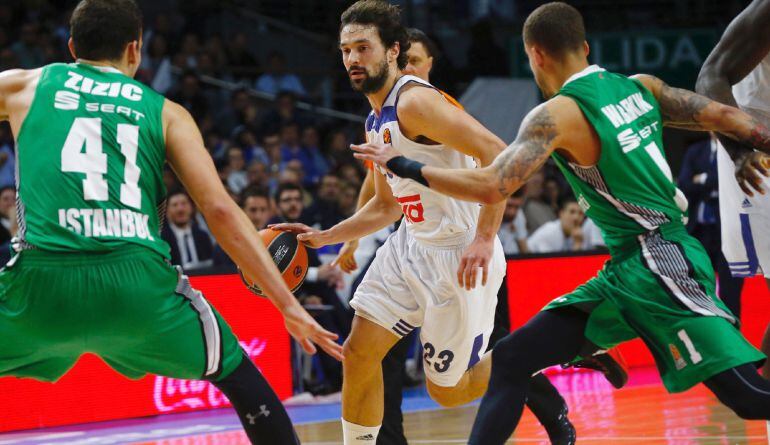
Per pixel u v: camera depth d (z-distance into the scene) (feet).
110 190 18.43
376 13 23.31
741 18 23.35
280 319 43.21
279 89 77.77
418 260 24.16
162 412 40.86
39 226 18.12
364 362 24.40
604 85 20.33
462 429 34.71
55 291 17.87
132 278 18.15
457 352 24.32
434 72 78.07
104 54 19.79
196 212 52.54
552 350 20.94
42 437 36.68
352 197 54.13
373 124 24.16
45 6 76.43
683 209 20.94
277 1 93.04
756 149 20.86
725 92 23.16
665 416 35.76
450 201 23.52
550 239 53.78
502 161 19.27
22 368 18.84
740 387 18.72
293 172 59.62
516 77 78.38
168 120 19.31
